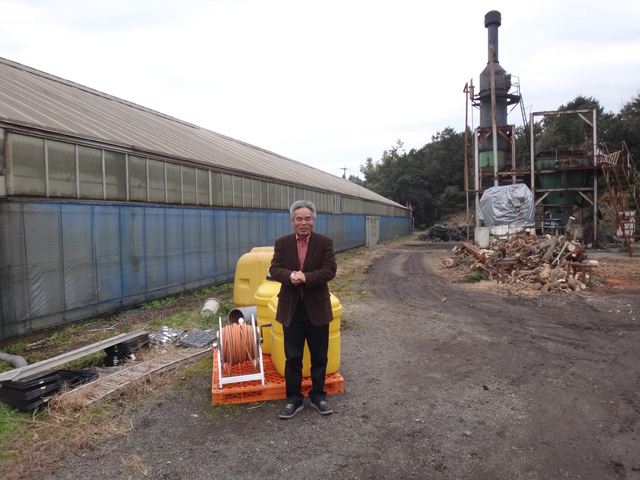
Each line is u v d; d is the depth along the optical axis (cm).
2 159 619
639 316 789
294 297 396
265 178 1516
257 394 439
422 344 642
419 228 6450
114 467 320
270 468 317
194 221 1088
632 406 418
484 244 2003
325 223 2283
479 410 413
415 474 308
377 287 1222
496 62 2764
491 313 849
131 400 439
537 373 514
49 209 693
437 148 6550
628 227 2264
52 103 933
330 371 462
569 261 1218
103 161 807
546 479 300
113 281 829
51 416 395
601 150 2402
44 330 684
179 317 797
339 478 304
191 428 381
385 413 409
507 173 2436
